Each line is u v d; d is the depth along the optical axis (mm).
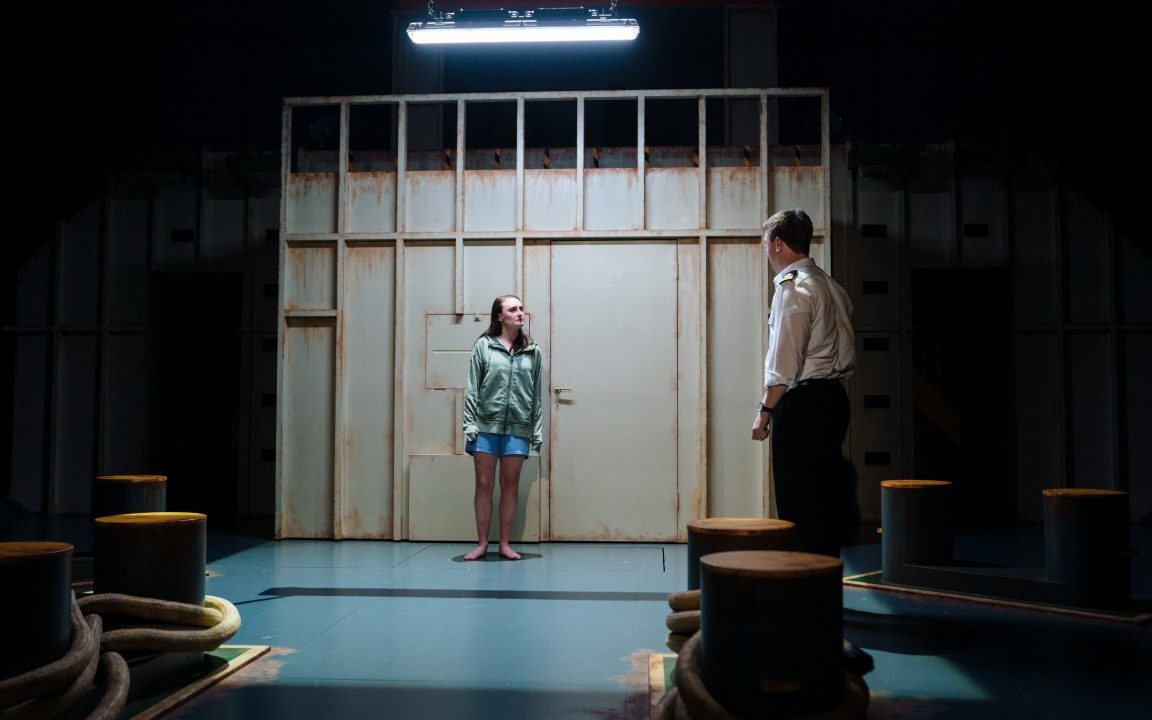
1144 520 8000
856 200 8352
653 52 10195
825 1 10367
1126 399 8188
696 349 6562
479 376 5887
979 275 8719
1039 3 10023
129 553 3002
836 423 3275
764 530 2863
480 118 10031
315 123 8266
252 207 8672
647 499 6520
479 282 6699
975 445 9172
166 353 9055
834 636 2301
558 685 3064
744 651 2256
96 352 8664
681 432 6523
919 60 10234
